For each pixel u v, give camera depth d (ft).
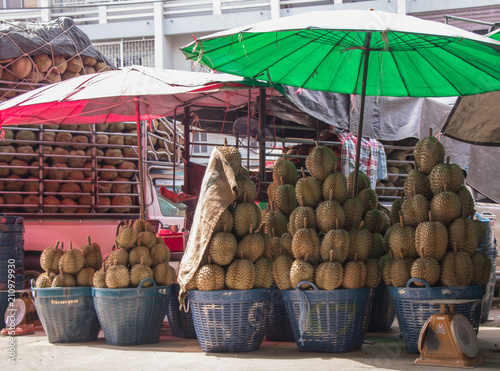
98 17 52.80
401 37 13.89
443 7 45.70
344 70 16.55
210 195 14.29
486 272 13.32
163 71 19.08
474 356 11.94
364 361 12.36
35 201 24.39
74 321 16.16
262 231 15.07
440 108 23.76
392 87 17.29
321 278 13.24
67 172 25.27
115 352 14.43
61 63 26.66
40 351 14.79
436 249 12.75
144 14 52.06
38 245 23.43
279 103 22.54
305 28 11.27
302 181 14.58
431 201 13.43
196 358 13.35
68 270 16.43
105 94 17.06
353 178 16.08
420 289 12.66
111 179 26.14
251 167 32.37
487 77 15.06
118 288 15.29
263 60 15.49
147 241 16.38
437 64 15.25
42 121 22.13
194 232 14.51
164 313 16.21
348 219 14.30
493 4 44.93
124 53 52.31
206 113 27.02
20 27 26.20
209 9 52.24
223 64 15.44
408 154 26.00
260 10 50.88
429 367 11.62
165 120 31.19
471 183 20.03
